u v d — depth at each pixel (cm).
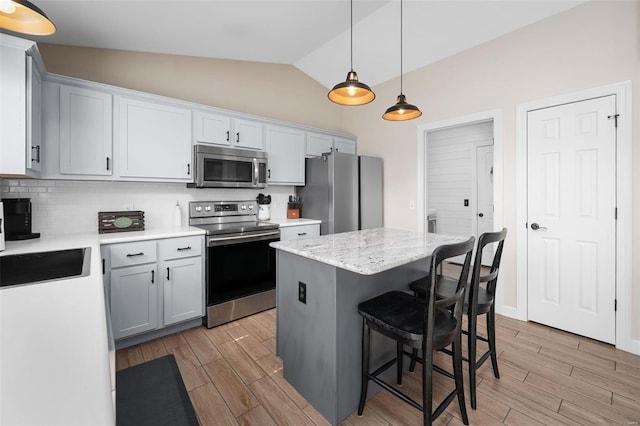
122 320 218
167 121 263
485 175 452
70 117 217
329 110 440
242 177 310
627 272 220
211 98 324
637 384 181
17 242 196
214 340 238
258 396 174
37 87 193
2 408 40
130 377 116
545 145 256
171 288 241
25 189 224
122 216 250
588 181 235
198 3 220
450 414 158
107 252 211
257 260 292
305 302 170
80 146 221
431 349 129
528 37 263
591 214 235
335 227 351
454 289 181
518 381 185
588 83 232
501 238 167
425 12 271
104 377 48
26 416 38
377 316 144
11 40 166
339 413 153
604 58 225
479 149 458
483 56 295
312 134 381
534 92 261
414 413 160
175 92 299
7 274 131
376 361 175
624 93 217
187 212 303
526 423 151
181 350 223
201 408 164
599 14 226
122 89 237
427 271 218
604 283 230
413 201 366
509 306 283
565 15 242
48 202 234
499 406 163
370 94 207
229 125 303
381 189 397
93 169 227
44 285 101
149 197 280
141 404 102
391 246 181
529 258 269
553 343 232
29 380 47
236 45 303
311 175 375
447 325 139
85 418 39
